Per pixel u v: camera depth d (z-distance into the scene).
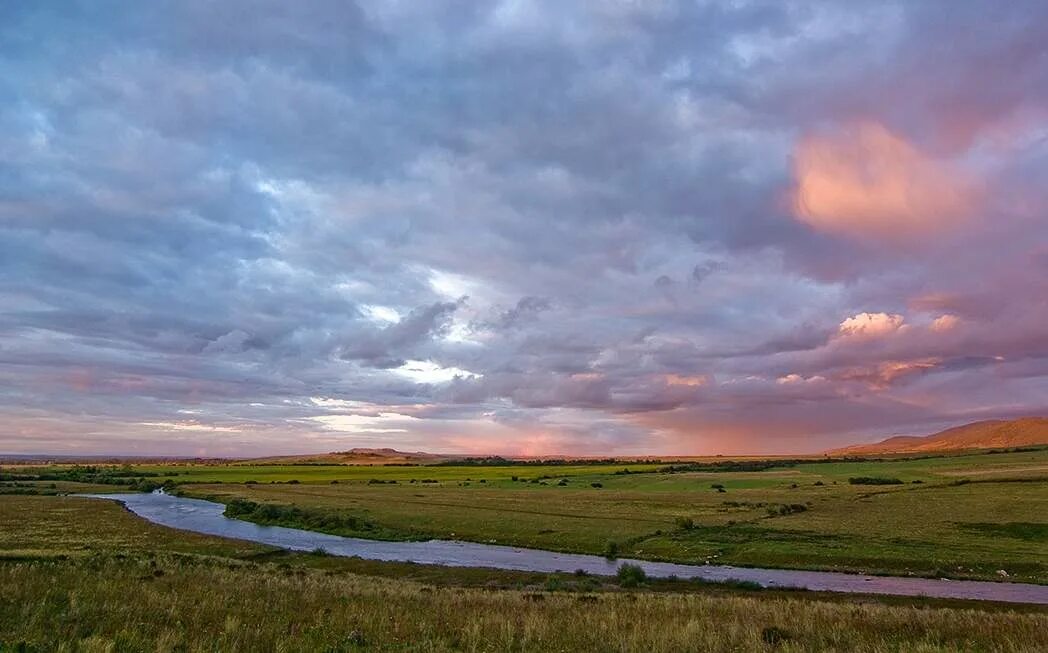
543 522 79.06
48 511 88.31
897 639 19.23
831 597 38.34
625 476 196.50
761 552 57.81
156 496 134.88
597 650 16.22
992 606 36.94
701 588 40.41
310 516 86.31
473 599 26.14
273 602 22.75
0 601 19.69
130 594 22.30
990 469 159.00
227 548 58.00
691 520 75.00
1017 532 63.47
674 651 16.12
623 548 62.34
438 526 79.81
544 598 27.48
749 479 165.12
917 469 176.75
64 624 16.81
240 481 181.12
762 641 17.58
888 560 53.34
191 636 16.25
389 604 23.69
